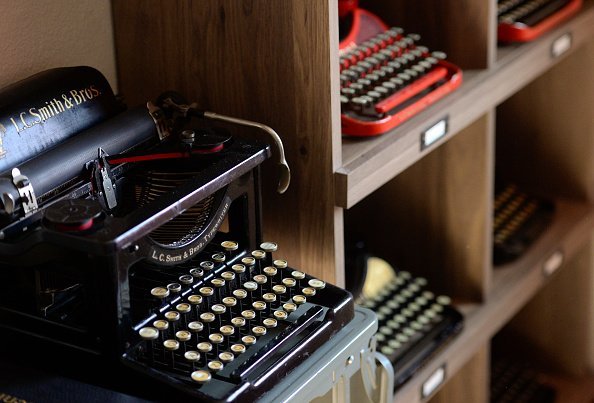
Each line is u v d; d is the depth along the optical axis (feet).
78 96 5.54
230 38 5.95
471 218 7.59
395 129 6.27
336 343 5.27
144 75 6.50
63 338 4.83
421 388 7.01
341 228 5.99
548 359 9.87
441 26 7.17
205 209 5.22
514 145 9.42
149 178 5.52
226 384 4.75
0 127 5.10
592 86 8.81
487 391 8.16
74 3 6.31
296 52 5.69
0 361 4.93
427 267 7.95
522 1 7.97
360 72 6.51
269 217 6.21
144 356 4.83
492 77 7.00
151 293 4.92
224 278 5.19
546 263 8.39
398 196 7.86
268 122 5.99
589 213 9.06
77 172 5.06
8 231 4.66
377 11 7.39
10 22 5.98
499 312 7.82
